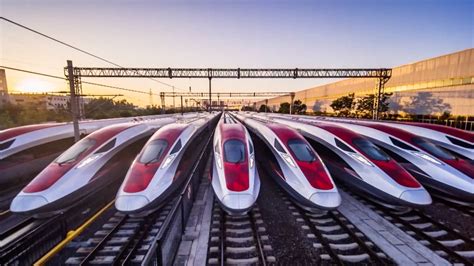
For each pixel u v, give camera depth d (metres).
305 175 7.51
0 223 7.50
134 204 6.52
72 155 8.31
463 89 24.81
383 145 10.30
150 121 14.25
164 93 44.75
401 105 34.16
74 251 6.08
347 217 7.68
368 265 5.44
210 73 24.98
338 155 9.25
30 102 71.38
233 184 6.94
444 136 10.76
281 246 6.17
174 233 6.09
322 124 11.55
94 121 15.35
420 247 6.09
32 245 5.55
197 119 16.55
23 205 6.57
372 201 8.51
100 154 8.67
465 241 6.32
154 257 4.63
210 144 18.92
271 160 9.39
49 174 7.45
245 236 6.61
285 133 9.54
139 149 11.30
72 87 11.86
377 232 6.80
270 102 116.31
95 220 7.62
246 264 5.46
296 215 7.88
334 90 54.94
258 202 8.95
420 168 8.89
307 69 25.36
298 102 65.19
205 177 12.10
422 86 30.44
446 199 8.70
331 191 7.01
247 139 8.87
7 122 30.92
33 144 10.86
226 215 7.73
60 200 6.96
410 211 7.85
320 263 5.52
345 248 6.03
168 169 7.91
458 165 8.43
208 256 5.75
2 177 9.85
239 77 25.31
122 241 6.40
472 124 23.61
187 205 7.61
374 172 7.89
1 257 4.96
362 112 39.53
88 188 7.82
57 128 12.41
